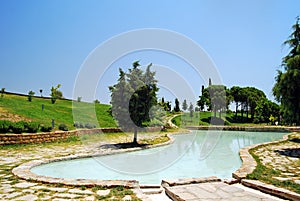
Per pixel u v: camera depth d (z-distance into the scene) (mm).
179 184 4793
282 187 4285
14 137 10156
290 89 9148
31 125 11508
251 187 4621
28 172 5555
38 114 16297
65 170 7027
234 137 17562
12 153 8516
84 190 4312
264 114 31594
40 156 7938
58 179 4895
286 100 9406
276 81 9977
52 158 7508
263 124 29703
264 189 4332
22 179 5023
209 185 4672
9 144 9977
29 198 3863
